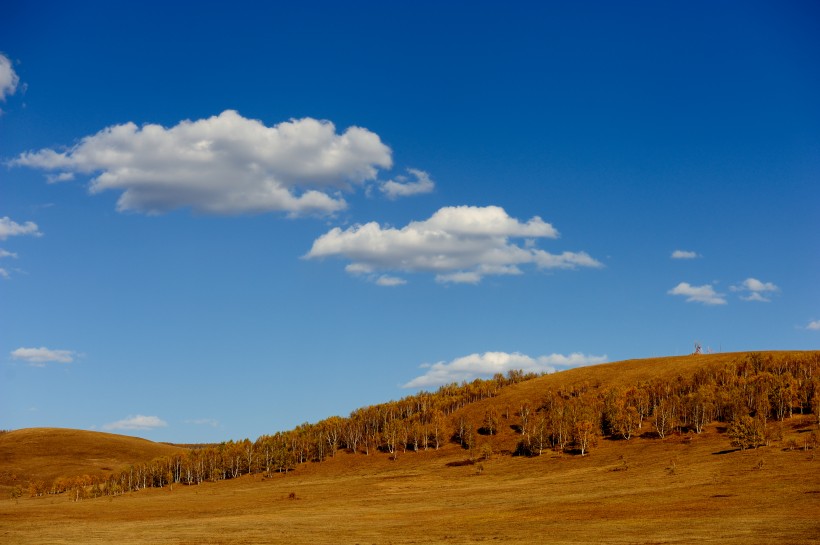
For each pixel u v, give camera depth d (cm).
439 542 8206
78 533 11138
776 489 10844
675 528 8012
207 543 9212
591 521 9312
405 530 9681
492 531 8962
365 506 14200
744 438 16662
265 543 8931
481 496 14588
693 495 11150
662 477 14500
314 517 12388
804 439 16238
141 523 12706
